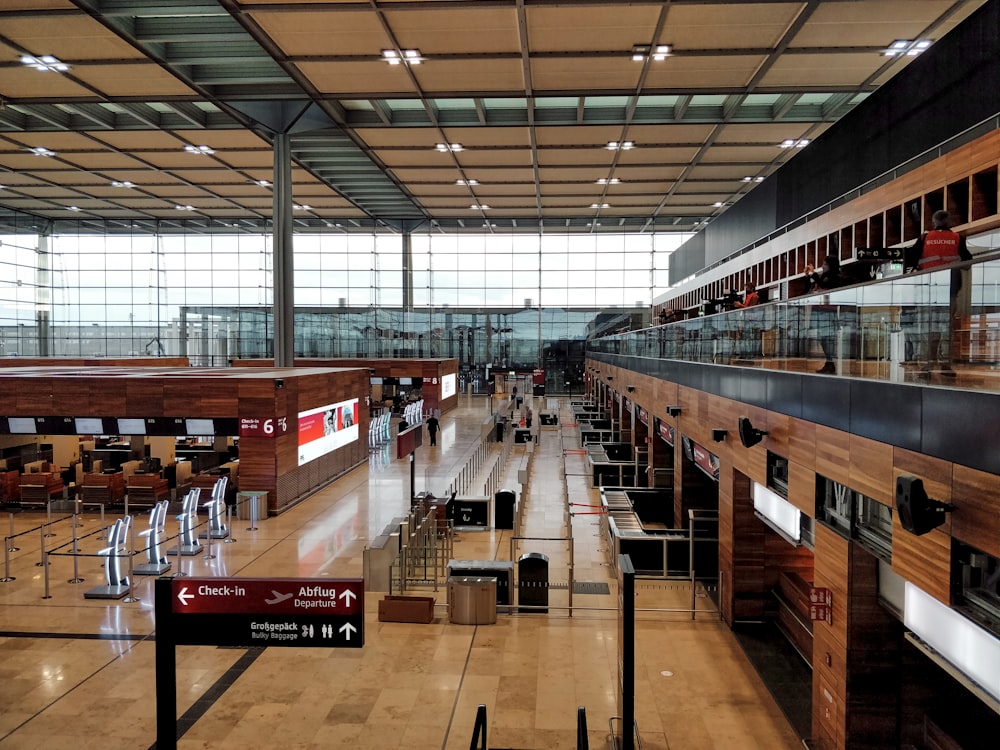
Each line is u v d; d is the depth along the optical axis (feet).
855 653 24.00
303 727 27.43
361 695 30.07
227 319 163.84
